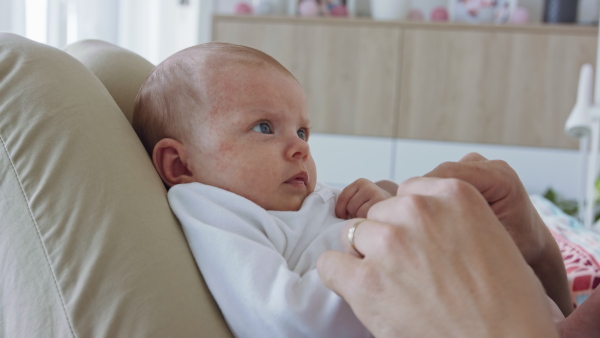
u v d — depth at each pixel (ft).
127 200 1.87
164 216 1.98
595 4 11.69
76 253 1.76
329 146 10.75
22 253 1.80
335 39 10.61
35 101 1.96
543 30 10.24
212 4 11.78
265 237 2.08
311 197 2.41
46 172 1.86
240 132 2.30
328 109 10.74
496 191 1.91
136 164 2.04
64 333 1.68
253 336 1.82
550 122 10.37
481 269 1.27
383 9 10.91
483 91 10.44
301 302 1.78
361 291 1.38
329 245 2.20
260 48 10.77
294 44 10.69
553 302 2.18
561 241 3.90
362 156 10.71
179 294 1.77
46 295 1.74
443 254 1.29
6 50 2.09
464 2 11.09
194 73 2.41
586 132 8.16
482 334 1.24
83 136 1.94
